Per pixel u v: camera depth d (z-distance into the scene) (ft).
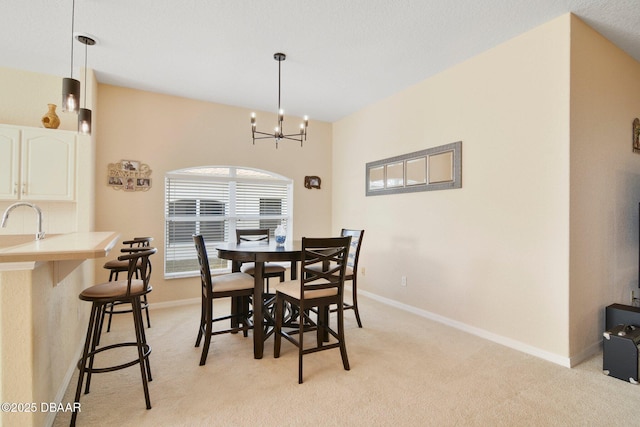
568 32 8.02
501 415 6.11
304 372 7.75
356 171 15.66
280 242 10.34
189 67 10.94
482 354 8.73
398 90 13.04
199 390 6.95
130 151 12.66
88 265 10.56
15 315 4.78
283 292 8.30
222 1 7.52
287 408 6.32
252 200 15.53
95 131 11.70
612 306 8.84
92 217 11.34
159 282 13.14
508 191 9.30
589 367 7.98
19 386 4.79
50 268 5.85
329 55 10.16
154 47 9.63
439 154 11.34
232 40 9.27
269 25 8.53
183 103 13.67
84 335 9.78
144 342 7.42
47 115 10.39
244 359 8.45
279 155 15.97
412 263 12.47
